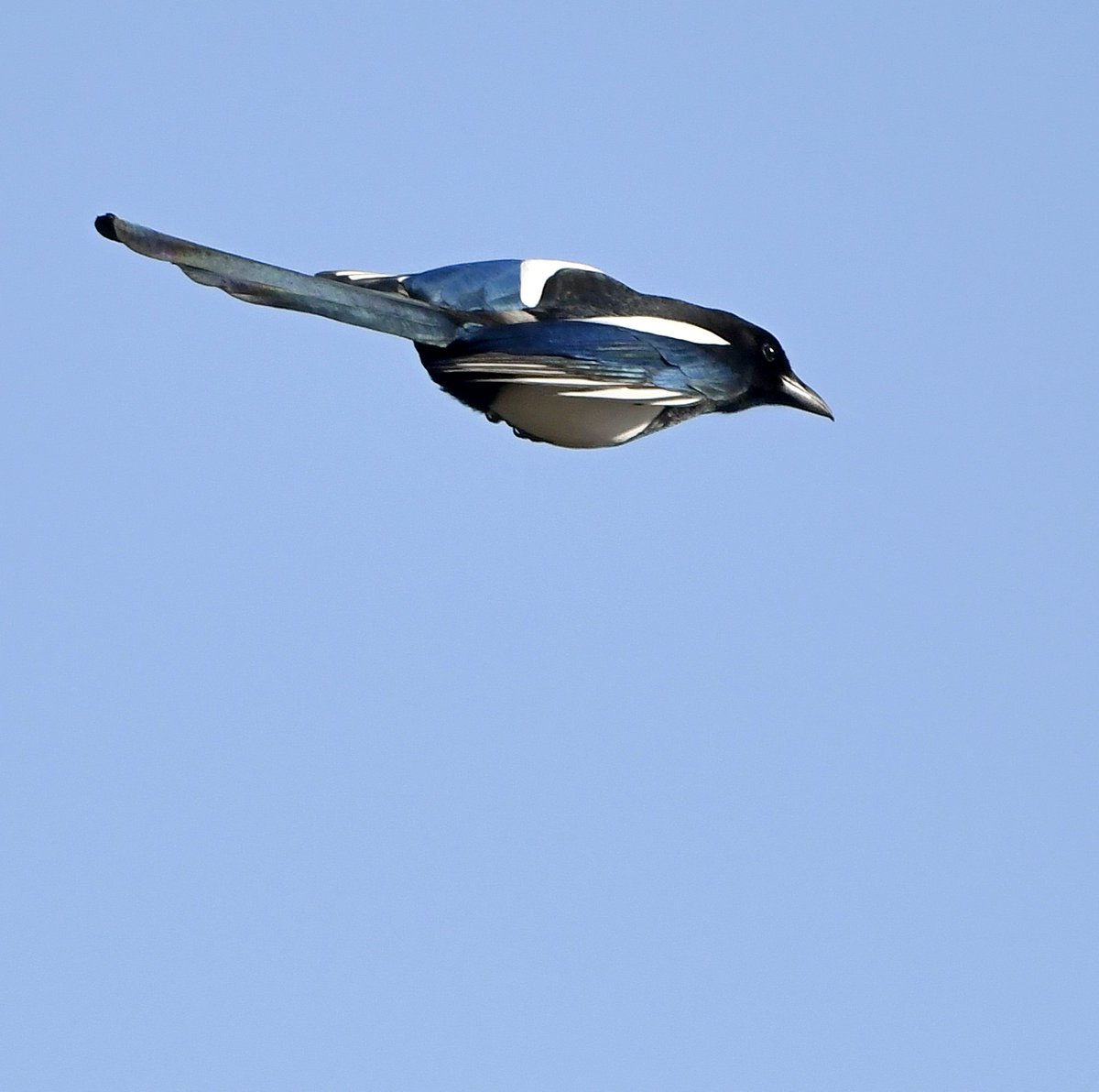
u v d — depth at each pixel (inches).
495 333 650.8
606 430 672.4
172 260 615.5
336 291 637.9
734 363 686.5
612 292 685.3
